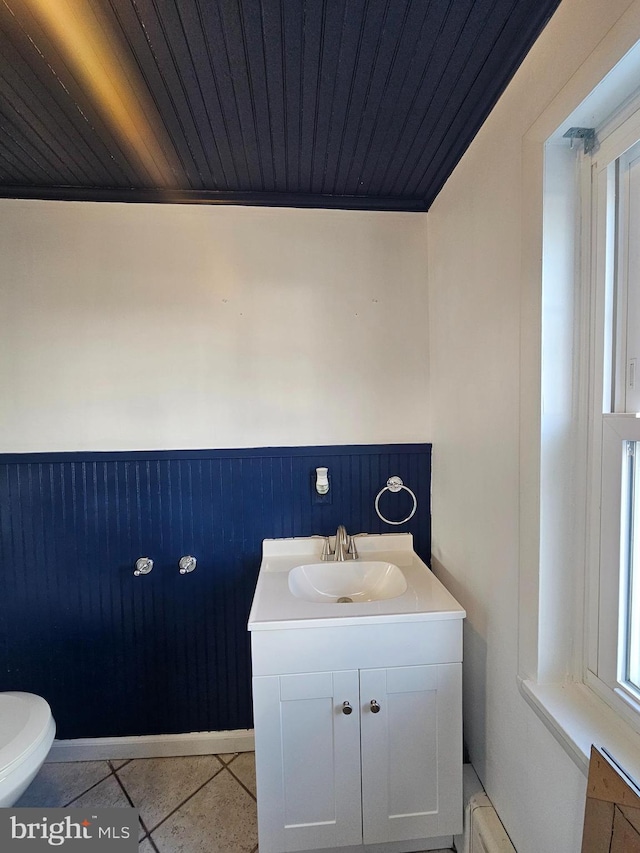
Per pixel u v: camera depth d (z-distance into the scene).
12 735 1.21
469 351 1.31
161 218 1.62
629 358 0.84
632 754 0.77
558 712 0.87
